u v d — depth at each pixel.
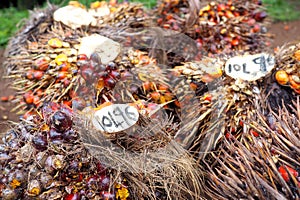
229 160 0.66
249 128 0.72
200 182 0.69
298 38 1.85
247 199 0.60
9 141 0.65
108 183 0.62
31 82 0.84
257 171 0.62
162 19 1.07
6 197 0.60
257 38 1.03
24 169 0.61
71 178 0.62
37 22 1.01
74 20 0.94
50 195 0.61
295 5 2.23
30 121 0.67
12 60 1.01
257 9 1.07
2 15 2.03
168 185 0.66
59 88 0.79
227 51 0.87
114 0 1.05
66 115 0.62
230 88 0.76
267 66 0.78
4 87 1.42
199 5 0.98
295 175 0.60
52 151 0.61
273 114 0.72
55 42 0.83
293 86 0.77
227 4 1.02
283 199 0.56
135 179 0.63
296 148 0.62
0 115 1.28
